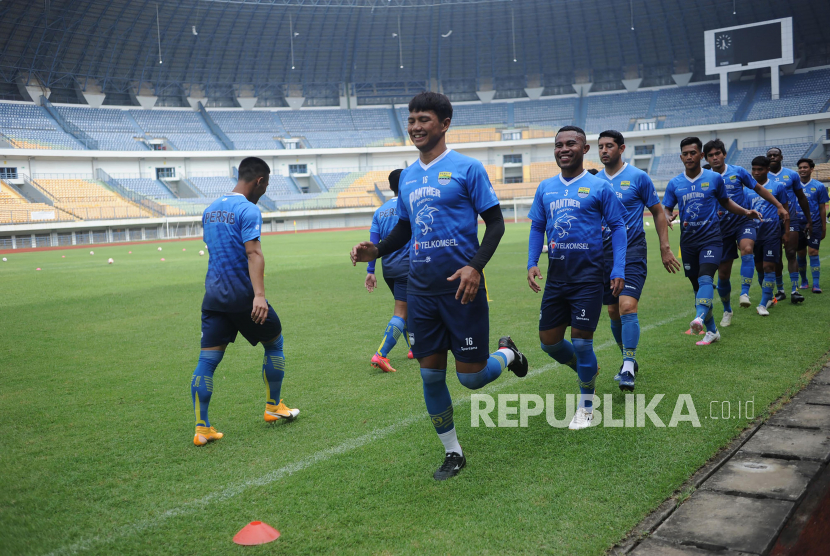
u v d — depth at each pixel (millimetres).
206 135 52031
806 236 8094
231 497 2930
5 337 7332
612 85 55969
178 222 45812
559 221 3869
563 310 3951
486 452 3375
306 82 55875
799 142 46875
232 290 3756
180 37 49531
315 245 27281
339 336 6938
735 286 9438
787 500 2615
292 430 3869
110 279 14398
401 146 54312
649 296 8781
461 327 3078
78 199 43188
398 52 55062
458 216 3061
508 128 54844
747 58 46531
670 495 2742
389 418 4031
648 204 4848
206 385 3723
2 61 44688
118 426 4055
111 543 2537
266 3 48219
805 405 3779
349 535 2521
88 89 49500
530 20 53344
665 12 51219
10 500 2961
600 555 2289
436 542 2432
